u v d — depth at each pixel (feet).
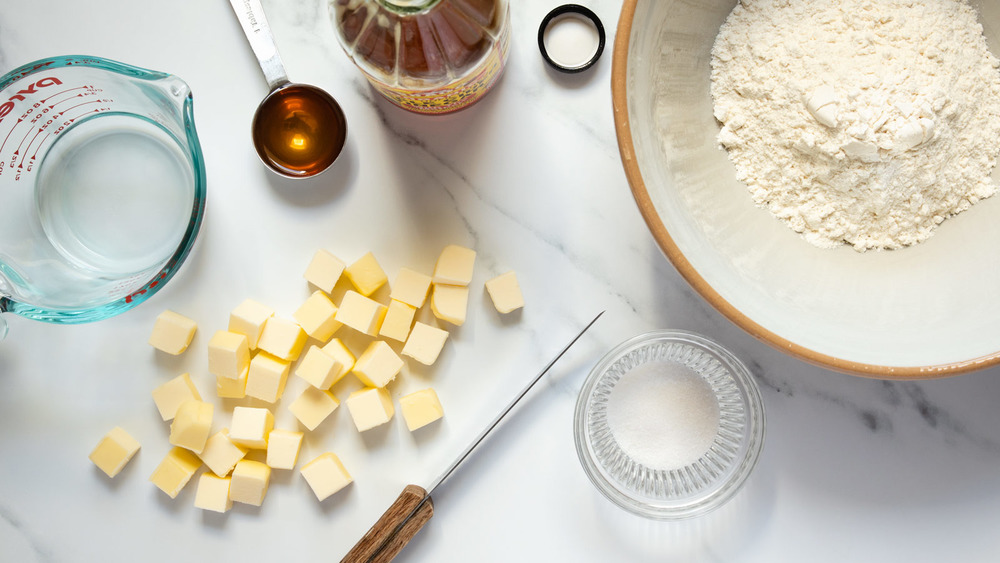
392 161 1.93
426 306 1.95
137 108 1.94
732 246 1.75
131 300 1.84
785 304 1.72
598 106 1.91
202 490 1.94
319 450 1.96
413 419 1.91
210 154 1.93
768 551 1.94
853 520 1.92
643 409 1.94
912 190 1.73
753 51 1.76
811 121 1.72
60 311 1.86
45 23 1.93
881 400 1.92
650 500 1.94
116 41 1.93
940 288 1.74
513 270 1.93
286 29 1.91
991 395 1.91
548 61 1.88
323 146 1.91
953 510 1.91
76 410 1.98
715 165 1.80
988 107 1.75
